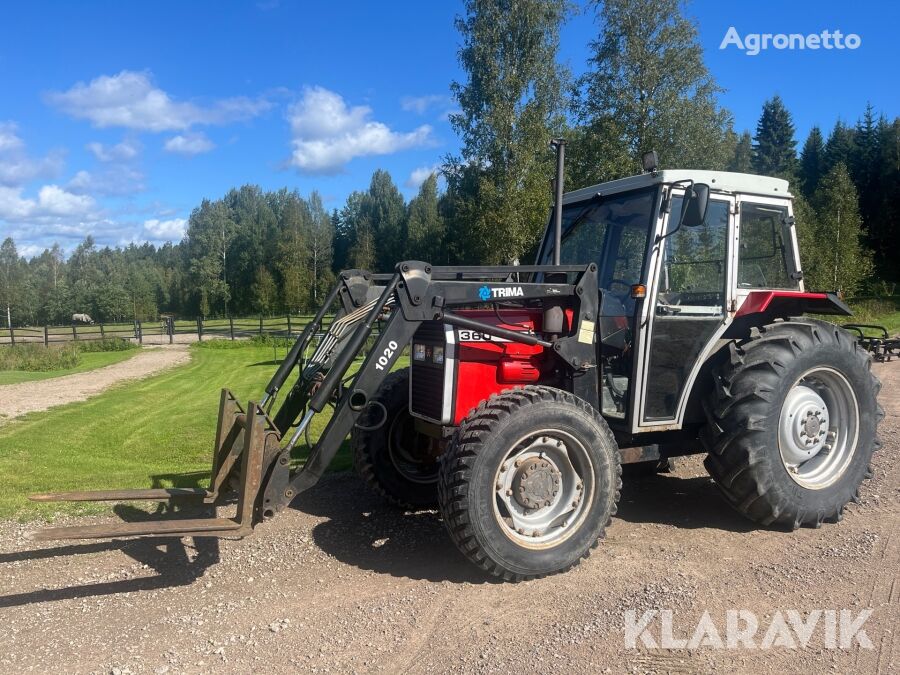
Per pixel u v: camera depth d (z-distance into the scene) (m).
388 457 5.07
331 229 83.19
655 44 22.23
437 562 4.12
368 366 3.92
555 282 5.01
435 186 70.06
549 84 24.75
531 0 24.03
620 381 4.59
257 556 4.25
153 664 3.01
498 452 3.71
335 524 4.82
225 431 4.35
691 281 4.60
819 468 4.71
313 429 7.52
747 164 48.19
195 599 3.67
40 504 5.27
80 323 47.41
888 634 3.11
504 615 3.40
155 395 12.27
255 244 76.00
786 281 5.09
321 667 2.95
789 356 4.45
